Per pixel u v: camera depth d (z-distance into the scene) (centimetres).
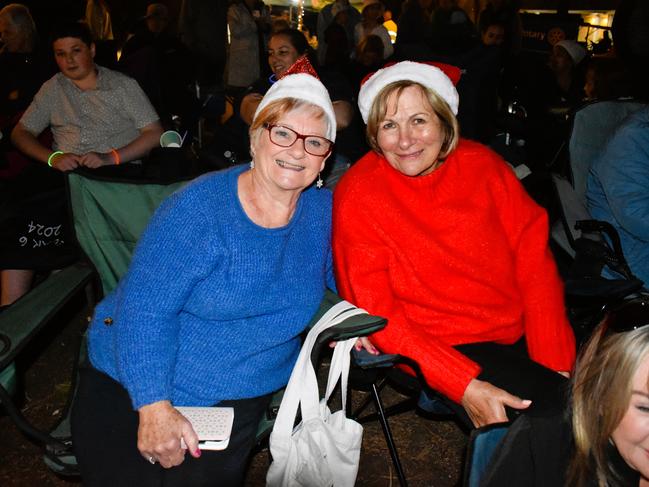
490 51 494
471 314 219
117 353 181
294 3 1383
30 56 414
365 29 939
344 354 196
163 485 176
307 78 185
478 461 129
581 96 552
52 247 313
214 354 192
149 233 184
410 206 218
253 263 184
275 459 188
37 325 196
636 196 279
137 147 352
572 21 949
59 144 359
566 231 291
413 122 208
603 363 123
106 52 489
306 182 188
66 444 189
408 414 304
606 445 128
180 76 490
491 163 228
